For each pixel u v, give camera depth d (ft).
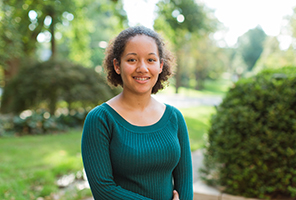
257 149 8.78
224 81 188.14
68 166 14.40
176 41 42.39
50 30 38.70
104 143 4.10
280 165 8.67
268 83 9.51
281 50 75.56
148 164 4.10
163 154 4.21
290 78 9.20
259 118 9.04
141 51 4.26
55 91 29.04
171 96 87.97
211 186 10.08
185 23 40.24
